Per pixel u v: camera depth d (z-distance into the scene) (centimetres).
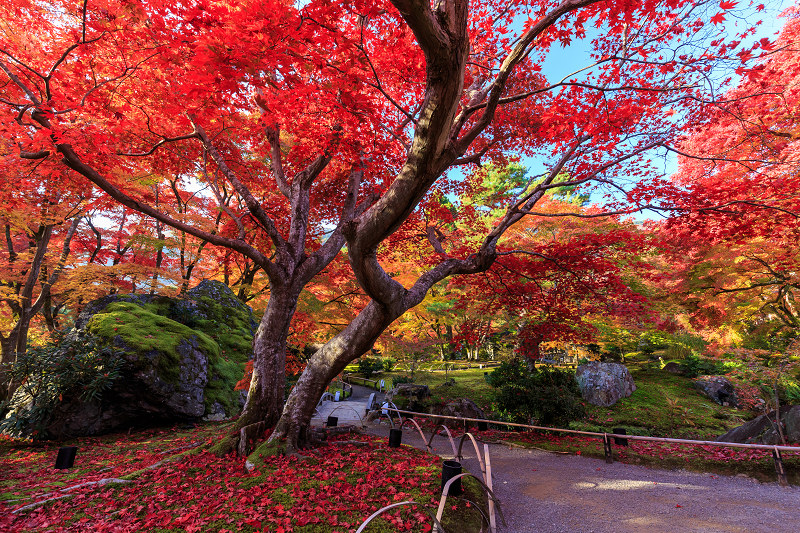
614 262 738
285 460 511
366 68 402
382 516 362
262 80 429
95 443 718
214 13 340
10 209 809
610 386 1239
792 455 562
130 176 859
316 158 725
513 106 756
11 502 399
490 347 2197
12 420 722
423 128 312
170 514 372
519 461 652
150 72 546
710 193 530
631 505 443
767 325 1116
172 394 830
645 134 556
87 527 346
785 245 793
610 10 427
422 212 941
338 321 1124
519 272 730
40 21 557
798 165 652
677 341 1528
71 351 779
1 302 1008
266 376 614
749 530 369
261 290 1505
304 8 322
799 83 678
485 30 658
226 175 613
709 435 929
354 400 1566
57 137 425
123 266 1073
